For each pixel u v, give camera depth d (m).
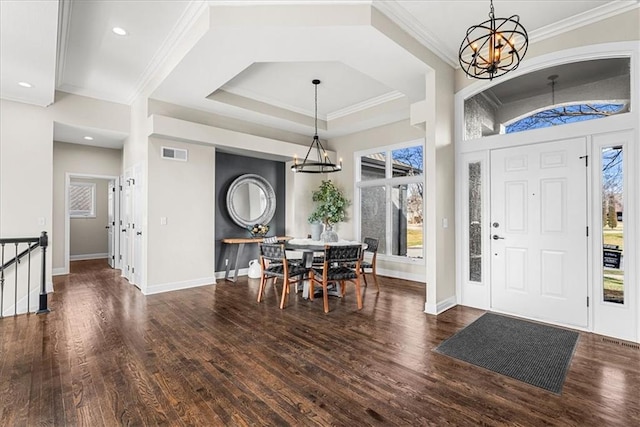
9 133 4.27
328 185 6.23
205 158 5.20
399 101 5.11
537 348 2.77
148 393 2.08
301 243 4.37
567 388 2.15
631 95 2.92
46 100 4.34
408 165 5.71
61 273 6.04
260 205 6.41
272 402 1.99
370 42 3.07
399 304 4.12
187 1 2.85
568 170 3.29
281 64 4.07
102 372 2.34
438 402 2.00
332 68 4.19
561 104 3.35
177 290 4.84
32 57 3.21
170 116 4.71
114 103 5.20
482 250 3.92
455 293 4.11
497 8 2.98
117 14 3.02
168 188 4.79
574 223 3.25
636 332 2.89
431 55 3.64
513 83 3.66
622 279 2.98
